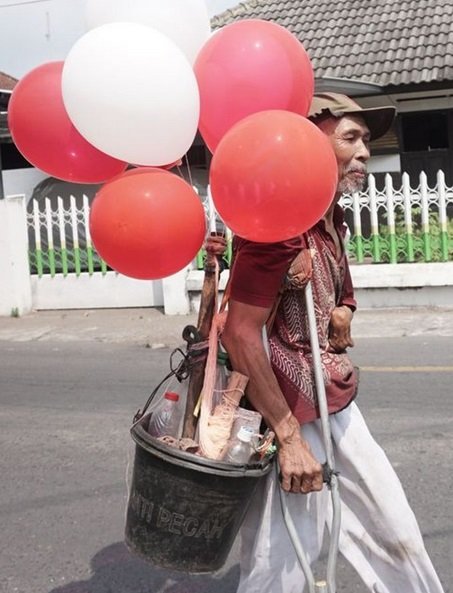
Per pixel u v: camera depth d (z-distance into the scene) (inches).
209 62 87.3
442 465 174.2
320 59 539.2
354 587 127.7
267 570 92.7
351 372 97.4
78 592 131.0
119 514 158.7
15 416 227.9
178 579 133.8
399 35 545.6
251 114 84.4
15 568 139.6
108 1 95.7
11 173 518.6
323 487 93.0
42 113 92.3
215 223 329.4
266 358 86.7
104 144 87.5
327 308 94.3
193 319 372.8
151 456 84.6
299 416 91.5
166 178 86.9
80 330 362.9
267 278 84.9
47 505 164.4
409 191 367.9
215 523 84.7
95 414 225.8
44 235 419.8
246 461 87.0
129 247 85.2
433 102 518.3
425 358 275.7
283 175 75.0
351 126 92.1
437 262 366.6
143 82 83.1
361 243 376.5
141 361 295.0
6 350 329.1
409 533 96.7
